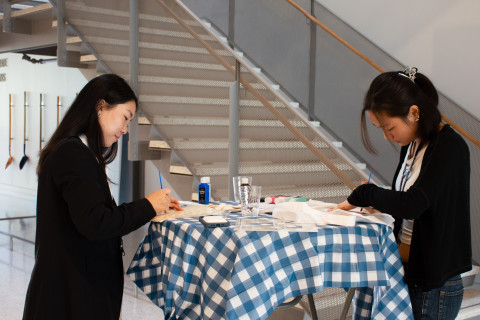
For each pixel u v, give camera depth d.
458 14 4.82
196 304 1.87
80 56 5.25
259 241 1.74
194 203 2.45
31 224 6.78
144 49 4.32
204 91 3.93
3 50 6.58
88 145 1.81
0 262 4.87
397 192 1.87
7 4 5.82
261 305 1.70
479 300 3.45
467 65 4.77
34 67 8.64
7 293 3.97
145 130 4.52
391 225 2.02
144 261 2.09
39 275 1.72
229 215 2.17
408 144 2.08
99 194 1.70
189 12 4.02
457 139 1.86
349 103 4.73
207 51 3.87
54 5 5.25
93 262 1.75
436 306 1.90
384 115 1.90
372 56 4.56
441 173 1.80
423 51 5.11
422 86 1.93
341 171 3.05
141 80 4.36
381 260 1.90
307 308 2.98
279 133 3.46
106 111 1.83
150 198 1.87
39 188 1.76
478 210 3.85
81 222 1.66
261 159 3.58
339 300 2.92
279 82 5.42
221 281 1.76
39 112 8.54
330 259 1.86
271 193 3.52
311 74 5.08
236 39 5.83
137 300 3.92
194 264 1.85
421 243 1.86
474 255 3.88
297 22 5.18
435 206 1.82
